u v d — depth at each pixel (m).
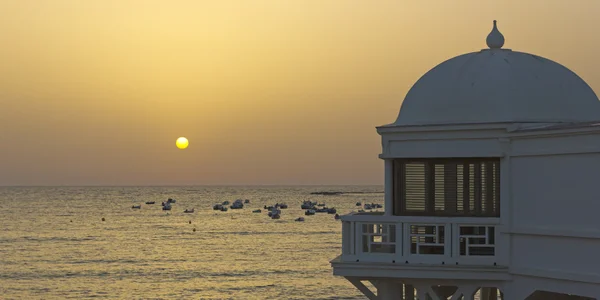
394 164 38.81
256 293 139.50
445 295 41.81
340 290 141.00
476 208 36.81
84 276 159.25
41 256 193.50
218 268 172.12
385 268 36.59
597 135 31.12
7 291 140.50
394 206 38.75
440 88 37.81
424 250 38.00
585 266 31.81
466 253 35.81
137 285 148.25
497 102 36.31
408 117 38.31
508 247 35.41
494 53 38.81
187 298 135.12
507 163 35.56
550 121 35.62
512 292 35.34
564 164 32.84
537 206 34.16
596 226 31.30
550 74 37.47
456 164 37.28
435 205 37.72
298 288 144.25
